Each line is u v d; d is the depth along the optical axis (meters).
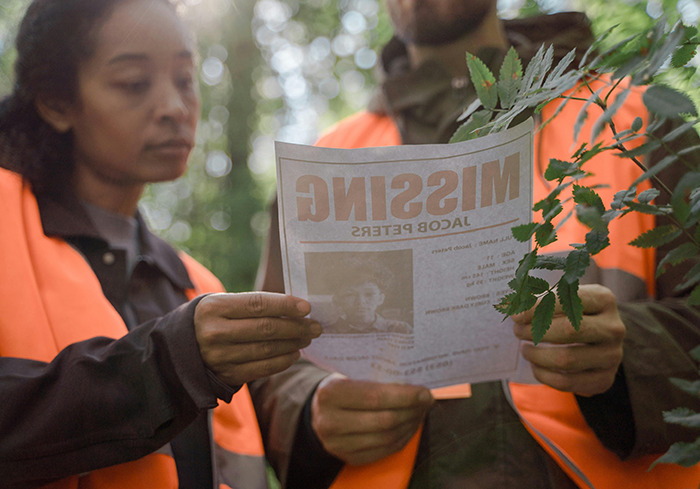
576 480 1.23
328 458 1.39
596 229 0.66
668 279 1.36
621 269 1.36
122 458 0.99
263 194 8.09
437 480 1.31
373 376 1.26
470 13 1.67
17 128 1.38
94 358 1.01
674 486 1.23
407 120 1.69
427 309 1.11
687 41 0.65
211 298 1.02
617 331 1.10
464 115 0.91
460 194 1.01
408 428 1.30
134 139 1.33
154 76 1.34
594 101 0.67
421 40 1.76
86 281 1.23
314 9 8.84
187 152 1.43
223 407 1.41
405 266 1.06
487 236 1.04
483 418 1.34
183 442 1.26
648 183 1.31
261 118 9.44
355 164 0.98
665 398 1.16
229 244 7.45
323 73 9.25
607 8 3.38
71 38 1.30
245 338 1.00
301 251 1.05
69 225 1.31
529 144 0.98
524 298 0.79
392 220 1.02
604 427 1.22
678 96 0.58
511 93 0.84
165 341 1.00
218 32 7.43
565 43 1.51
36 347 1.09
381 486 1.33
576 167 0.73
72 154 1.40
